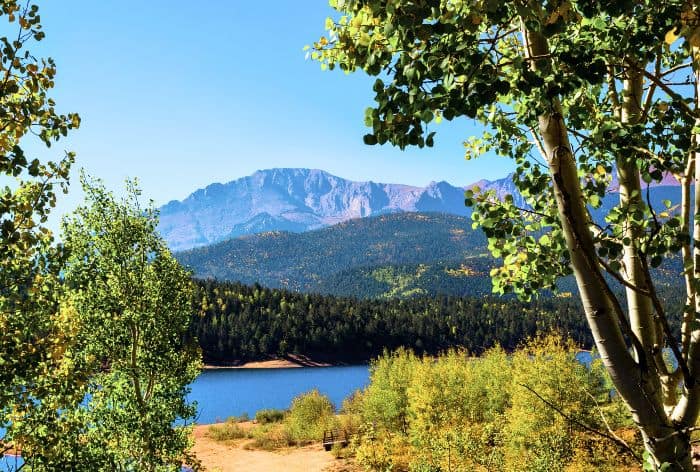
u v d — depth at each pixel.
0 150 4.98
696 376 2.57
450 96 2.44
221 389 91.69
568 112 4.10
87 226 13.78
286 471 29.66
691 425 2.62
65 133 5.44
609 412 18.97
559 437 18.27
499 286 3.91
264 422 47.62
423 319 171.25
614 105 3.75
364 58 3.00
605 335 2.60
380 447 22.73
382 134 2.63
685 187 2.97
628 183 3.26
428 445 24.41
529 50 2.74
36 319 6.55
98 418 13.08
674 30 2.55
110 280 13.67
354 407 45.69
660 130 2.91
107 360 14.78
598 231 2.93
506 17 2.43
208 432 42.94
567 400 19.41
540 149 3.63
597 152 3.94
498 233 3.64
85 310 12.94
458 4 2.66
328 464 30.28
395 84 2.56
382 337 161.12
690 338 2.69
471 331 166.75
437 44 2.47
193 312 15.36
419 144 2.60
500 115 3.83
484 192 3.67
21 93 5.12
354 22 3.05
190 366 14.85
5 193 5.68
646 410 2.59
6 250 5.70
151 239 14.58
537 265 3.61
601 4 2.45
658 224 2.65
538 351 21.45
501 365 32.31
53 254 6.40
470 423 27.30
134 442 13.27
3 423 6.86
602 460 17.31
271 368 132.25
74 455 8.34
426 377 28.62
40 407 7.19
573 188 2.65
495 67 2.50
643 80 3.60
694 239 2.86
